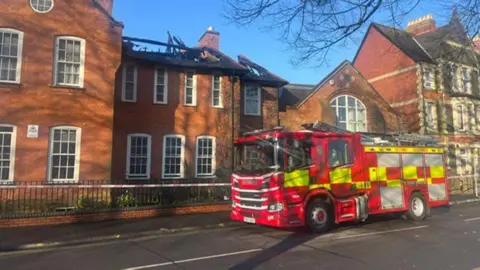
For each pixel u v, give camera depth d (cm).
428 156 1440
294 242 980
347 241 988
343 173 1182
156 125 1925
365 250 875
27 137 1416
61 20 1505
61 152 1471
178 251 890
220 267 735
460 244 938
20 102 1417
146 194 1521
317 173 1124
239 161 1184
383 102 2767
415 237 1038
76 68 1527
